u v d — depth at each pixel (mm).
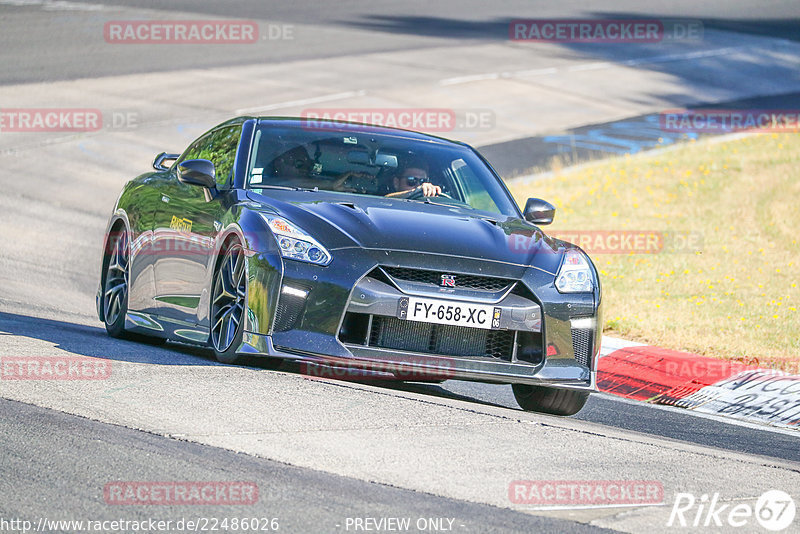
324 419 17219
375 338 20172
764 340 32656
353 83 91438
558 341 21031
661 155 70812
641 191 60031
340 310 19922
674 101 98375
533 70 105625
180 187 25266
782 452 21234
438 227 21625
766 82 112250
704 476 16438
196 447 15000
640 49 123875
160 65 90125
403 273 20297
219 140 26078
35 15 104688
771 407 26109
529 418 19656
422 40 116688
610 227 52156
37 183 56031
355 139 25500
